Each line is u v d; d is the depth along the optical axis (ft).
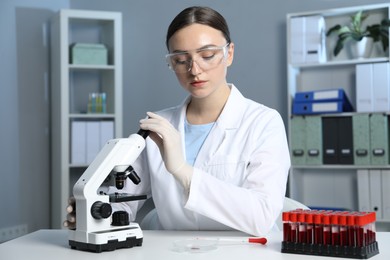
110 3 15.19
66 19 13.48
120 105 13.82
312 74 13.38
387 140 11.68
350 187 12.96
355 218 4.02
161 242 4.78
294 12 13.64
